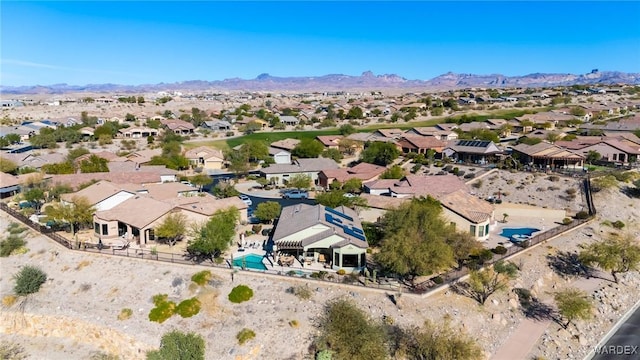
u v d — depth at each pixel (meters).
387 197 75.62
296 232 56.56
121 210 66.56
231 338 44.84
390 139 138.75
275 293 49.84
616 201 80.19
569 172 93.62
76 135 156.00
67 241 61.19
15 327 50.25
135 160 118.50
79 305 50.41
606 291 55.91
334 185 97.44
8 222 71.69
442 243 52.31
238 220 69.75
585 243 65.62
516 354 44.22
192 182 101.19
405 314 46.78
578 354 44.91
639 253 58.16
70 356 46.12
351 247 53.84
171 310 47.81
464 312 48.19
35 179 87.81
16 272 57.25
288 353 43.25
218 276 52.59
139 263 55.44
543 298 53.56
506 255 59.50
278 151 136.50
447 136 144.62
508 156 110.56
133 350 45.41
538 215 78.06
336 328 43.09
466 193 75.38
